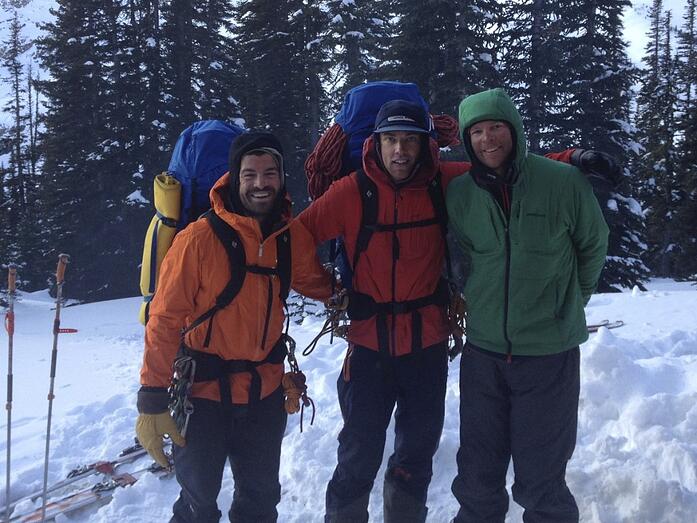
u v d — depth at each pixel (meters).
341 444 2.87
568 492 2.75
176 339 2.48
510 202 2.55
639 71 22.94
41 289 33.47
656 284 25.30
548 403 2.62
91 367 8.34
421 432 2.82
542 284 2.57
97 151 23.61
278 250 2.61
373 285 2.76
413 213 2.72
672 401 3.88
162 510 3.67
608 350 4.34
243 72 24.86
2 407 6.30
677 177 27.16
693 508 3.00
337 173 3.05
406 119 2.60
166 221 2.91
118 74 23.59
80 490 4.04
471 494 2.79
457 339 2.89
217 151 2.93
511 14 22.69
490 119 2.45
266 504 2.73
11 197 42.09
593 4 21.41
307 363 6.24
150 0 23.95
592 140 21.08
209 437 2.52
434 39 18.50
